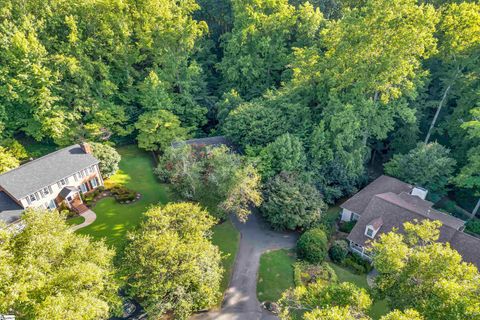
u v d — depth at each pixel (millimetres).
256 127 42031
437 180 40969
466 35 40000
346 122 37969
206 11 65438
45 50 46156
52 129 45875
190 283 25562
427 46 39125
